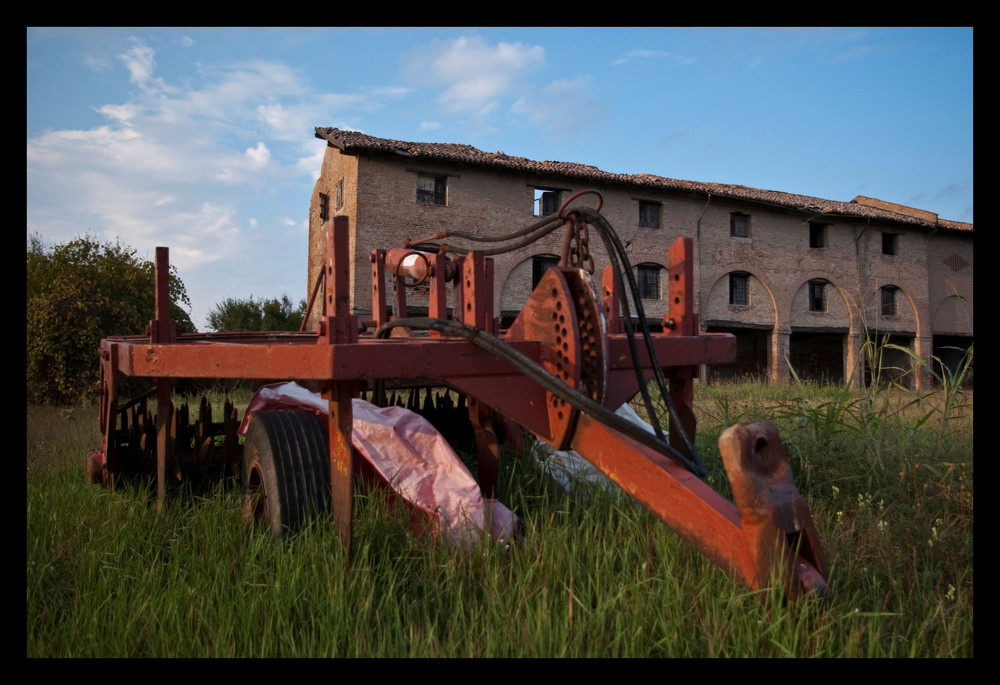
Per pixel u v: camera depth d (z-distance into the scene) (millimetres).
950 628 2217
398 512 3152
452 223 21781
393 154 20812
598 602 2326
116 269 15617
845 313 29234
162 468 3574
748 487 2045
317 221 26094
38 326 12141
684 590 2477
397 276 4418
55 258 15531
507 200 22703
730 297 27203
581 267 2816
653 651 2174
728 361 3365
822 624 2205
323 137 21062
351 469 2715
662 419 5480
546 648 2102
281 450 3090
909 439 4770
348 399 2734
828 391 9766
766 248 27484
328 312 2594
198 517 3369
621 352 3041
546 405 2840
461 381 2688
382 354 2520
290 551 2654
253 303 28344
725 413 5555
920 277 30656
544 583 2471
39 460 5887
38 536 3295
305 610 2438
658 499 2367
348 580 2527
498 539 2842
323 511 3027
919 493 3971
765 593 2152
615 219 24641
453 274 3879
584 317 2664
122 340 4039
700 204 26094
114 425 3973
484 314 3191
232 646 2150
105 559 2979
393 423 3281
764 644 2113
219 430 4211
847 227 29219
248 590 2564
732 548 2123
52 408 11461
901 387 5402
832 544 3041
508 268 22625
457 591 2463
